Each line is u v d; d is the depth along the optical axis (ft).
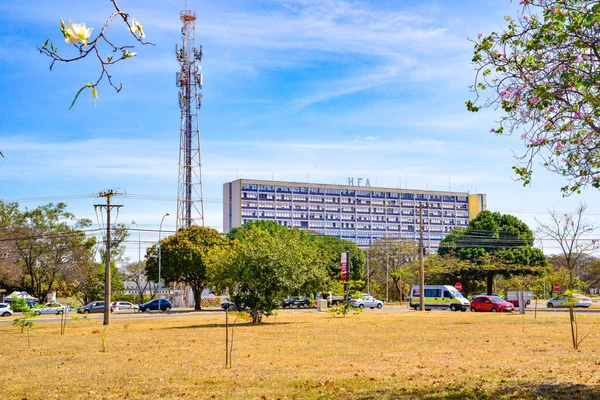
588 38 32.86
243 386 43.47
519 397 36.40
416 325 109.50
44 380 48.52
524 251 250.78
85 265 236.02
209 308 262.67
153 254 231.91
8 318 179.63
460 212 561.43
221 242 234.17
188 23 306.96
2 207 229.25
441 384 41.96
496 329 96.22
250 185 485.15
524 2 34.22
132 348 73.97
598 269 192.34
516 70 36.01
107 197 135.74
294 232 246.27
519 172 38.27
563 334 84.02
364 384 43.09
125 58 16.21
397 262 315.99
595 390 38.04
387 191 537.24
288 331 98.48
